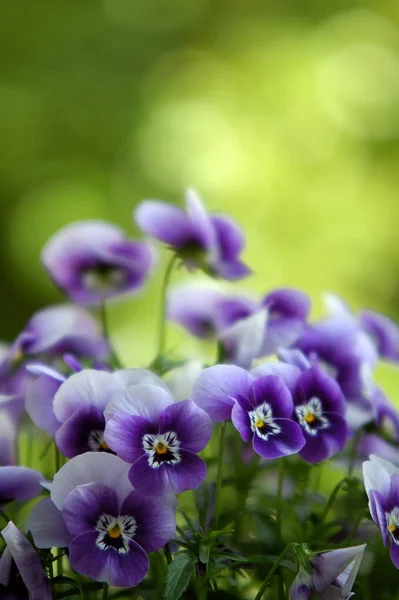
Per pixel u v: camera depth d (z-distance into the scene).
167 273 0.64
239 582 0.64
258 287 2.58
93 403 0.57
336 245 2.67
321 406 0.58
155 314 2.25
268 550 0.61
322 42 2.86
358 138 2.76
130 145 2.82
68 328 0.64
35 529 0.56
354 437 0.63
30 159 2.82
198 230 0.64
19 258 2.64
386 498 0.57
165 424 0.56
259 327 0.61
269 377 0.57
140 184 2.71
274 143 2.69
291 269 2.63
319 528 0.58
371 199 2.73
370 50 2.86
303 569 0.56
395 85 2.82
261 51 2.85
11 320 2.70
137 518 0.56
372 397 0.61
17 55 2.94
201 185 2.63
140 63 3.01
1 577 0.56
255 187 2.64
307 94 2.72
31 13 2.96
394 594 0.62
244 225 2.61
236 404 0.56
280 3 3.05
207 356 0.70
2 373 0.64
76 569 0.55
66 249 0.67
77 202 2.69
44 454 0.60
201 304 0.68
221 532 0.57
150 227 0.64
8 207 2.79
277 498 0.60
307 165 2.70
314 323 0.64
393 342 0.68
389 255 2.75
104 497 0.55
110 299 0.68
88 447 0.57
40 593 0.56
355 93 2.76
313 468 0.64
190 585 0.59
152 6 3.06
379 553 0.60
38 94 2.88
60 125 2.87
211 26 3.04
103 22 3.01
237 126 2.71
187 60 2.98
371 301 2.70
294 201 2.65
